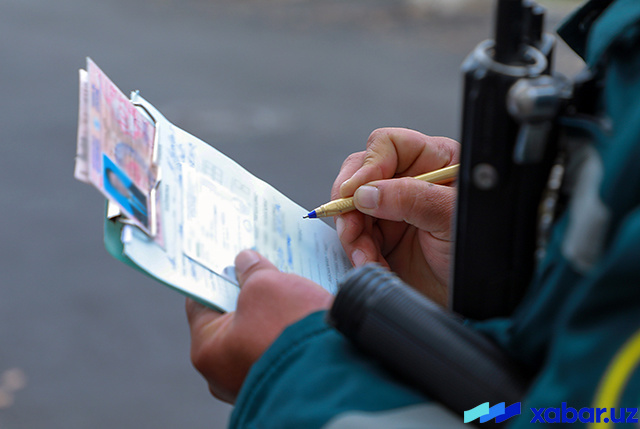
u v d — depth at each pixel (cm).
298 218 112
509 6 54
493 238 58
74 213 457
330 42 850
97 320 362
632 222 40
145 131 92
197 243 87
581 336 43
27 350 341
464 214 59
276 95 675
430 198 107
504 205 57
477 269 60
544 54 57
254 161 542
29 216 452
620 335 42
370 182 110
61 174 506
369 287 62
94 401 312
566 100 53
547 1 782
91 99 79
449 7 942
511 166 55
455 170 116
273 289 74
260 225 102
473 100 55
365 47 829
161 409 307
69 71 730
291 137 584
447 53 805
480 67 54
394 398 56
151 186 86
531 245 58
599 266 42
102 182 73
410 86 711
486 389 55
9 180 494
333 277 105
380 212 109
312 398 58
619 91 48
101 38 855
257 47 832
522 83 52
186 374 329
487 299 61
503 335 56
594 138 48
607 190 43
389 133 119
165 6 1007
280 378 62
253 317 74
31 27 888
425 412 56
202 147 105
